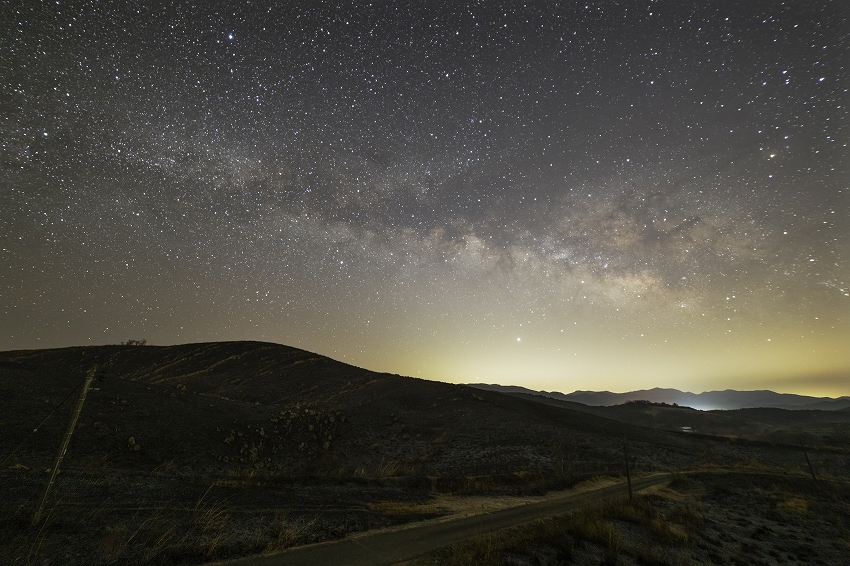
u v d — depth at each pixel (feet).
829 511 69.92
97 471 50.57
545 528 43.01
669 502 70.49
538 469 97.04
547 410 204.64
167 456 78.23
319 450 114.83
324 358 260.62
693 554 43.55
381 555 31.81
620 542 41.81
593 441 140.36
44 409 79.46
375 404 176.24
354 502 52.08
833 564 45.16
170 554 28.50
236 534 34.09
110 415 87.25
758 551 47.91
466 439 133.69
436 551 33.42
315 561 29.50
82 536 29.76
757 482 92.48
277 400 177.27
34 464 55.62
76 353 226.58
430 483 70.85
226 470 79.05
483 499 62.90
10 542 27.17
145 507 38.19
